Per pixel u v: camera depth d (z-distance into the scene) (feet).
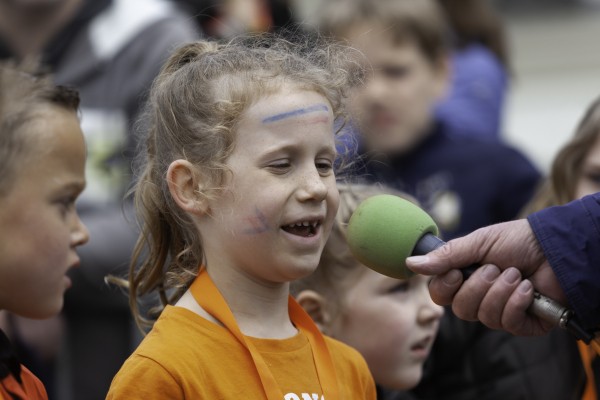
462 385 29.73
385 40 39.52
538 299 20.86
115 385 19.56
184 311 20.25
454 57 47.09
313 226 20.15
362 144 39.58
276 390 19.76
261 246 19.80
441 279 21.38
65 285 23.35
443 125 41.57
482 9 49.47
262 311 20.54
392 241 21.03
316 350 20.95
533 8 85.10
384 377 27.71
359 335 27.53
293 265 19.85
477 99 45.52
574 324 20.58
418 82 40.06
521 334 21.44
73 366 35.68
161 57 36.88
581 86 83.15
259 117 19.86
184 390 19.30
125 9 37.93
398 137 39.91
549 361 28.91
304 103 20.03
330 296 27.61
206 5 44.21
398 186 39.40
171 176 20.51
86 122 36.68
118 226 34.40
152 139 21.93
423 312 27.68
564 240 21.43
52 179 22.81
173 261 21.56
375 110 39.45
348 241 21.75
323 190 19.70
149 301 25.20
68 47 37.70
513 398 28.96
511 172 40.37
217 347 19.89
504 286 20.86
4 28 37.70
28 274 22.65
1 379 21.59
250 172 19.79
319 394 20.38
